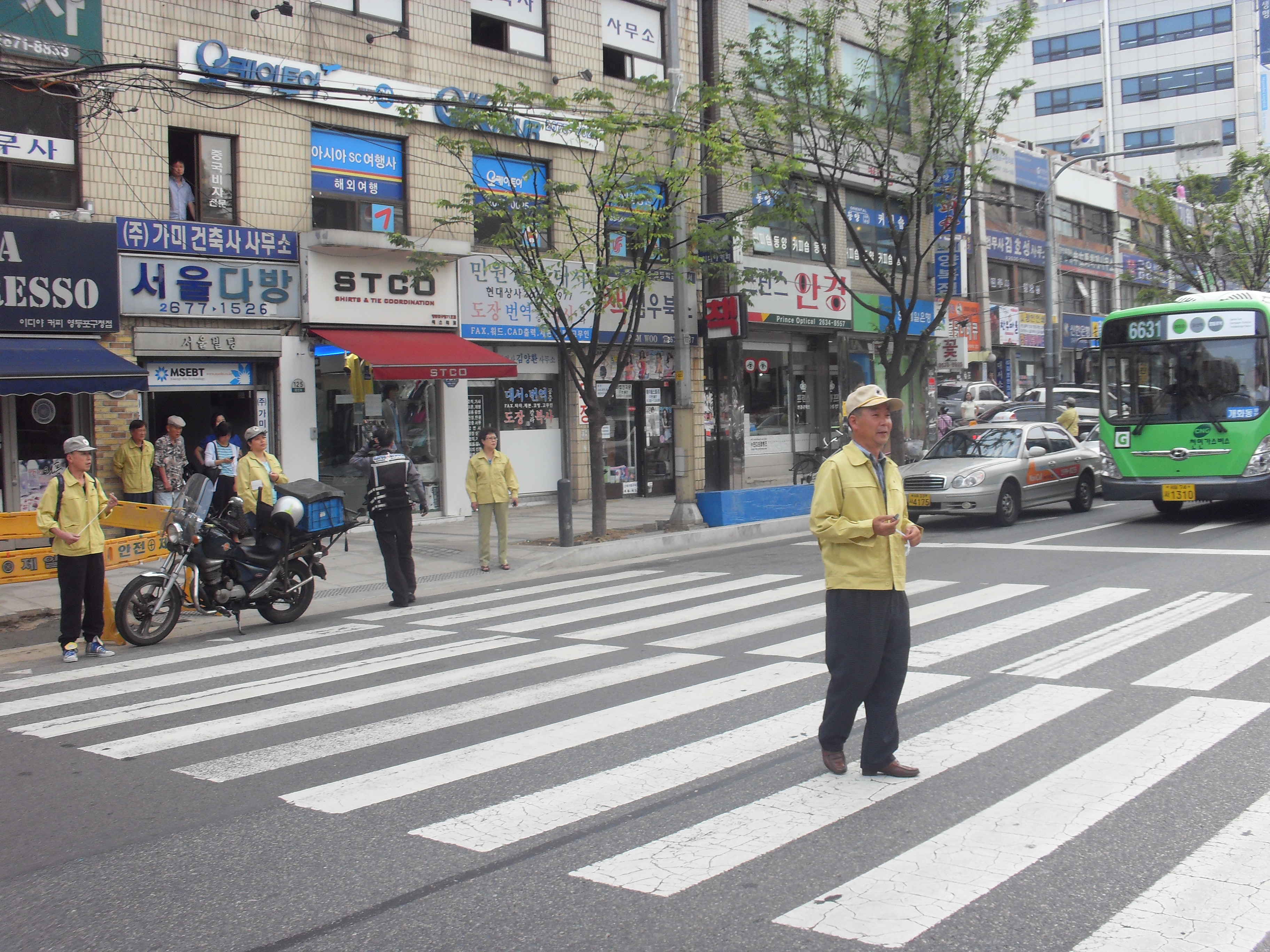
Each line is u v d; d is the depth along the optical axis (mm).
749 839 4512
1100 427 16391
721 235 16203
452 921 3859
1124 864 4133
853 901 3895
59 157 14516
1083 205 42906
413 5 18000
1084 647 7996
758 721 6324
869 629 5086
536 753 5855
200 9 15594
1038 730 5949
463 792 5254
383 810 5039
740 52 20859
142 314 15102
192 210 15867
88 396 14797
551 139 19547
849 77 23984
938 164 20828
